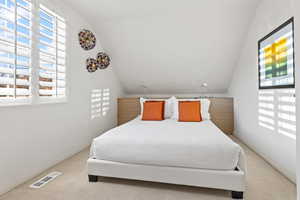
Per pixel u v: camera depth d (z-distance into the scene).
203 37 3.17
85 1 2.54
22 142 1.94
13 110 1.84
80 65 2.94
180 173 1.77
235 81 3.79
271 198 1.64
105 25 3.21
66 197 1.68
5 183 1.76
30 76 2.01
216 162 1.71
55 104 2.41
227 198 1.66
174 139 1.88
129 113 4.43
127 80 4.51
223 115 4.05
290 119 1.93
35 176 2.09
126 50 3.66
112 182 1.97
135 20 3.02
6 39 1.72
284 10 2.00
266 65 2.41
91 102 3.29
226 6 2.61
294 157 1.88
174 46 3.41
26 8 1.95
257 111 2.73
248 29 2.99
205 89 4.48
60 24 2.52
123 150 1.91
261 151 2.62
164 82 4.38
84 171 2.23
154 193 1.75
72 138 2.76
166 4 2.60
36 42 2.08
